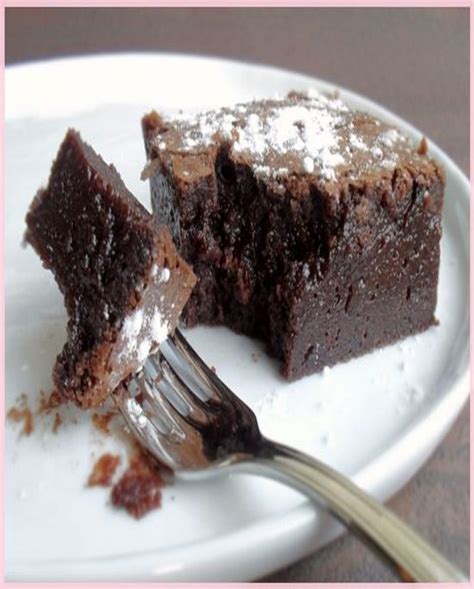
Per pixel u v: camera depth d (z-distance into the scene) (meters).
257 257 0.28
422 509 0.25
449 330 0.29
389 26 0.50
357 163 0.27
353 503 0.20
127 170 0.32
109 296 0.24
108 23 0.49
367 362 0.28
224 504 0.23
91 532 0.23
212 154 0.27
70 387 0.25
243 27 0.50
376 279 0.27
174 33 0.49
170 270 0.25
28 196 0.34
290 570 0.23
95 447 0.25
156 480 0.24
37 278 0.30
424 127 0.40
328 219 0.26
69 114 0.38
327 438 0.25
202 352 0.28
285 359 0.27
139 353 0.25
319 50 0.47
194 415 0.25
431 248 0.28
